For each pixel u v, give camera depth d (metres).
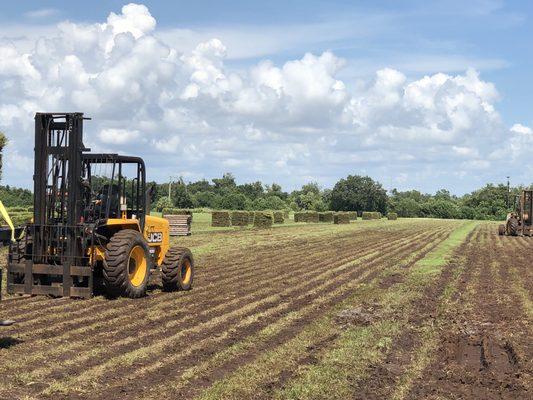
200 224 49.59
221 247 27.56
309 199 109.31
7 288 12.48
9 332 9.51
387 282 16.27
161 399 6.58
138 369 7.67
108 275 12.33
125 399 6.59
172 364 7.91
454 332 10.08
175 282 14.09
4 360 8.00
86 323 10.30
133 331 9.77
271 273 18.19
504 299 13.48
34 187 12.47
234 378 7.24
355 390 6.95
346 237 37.00
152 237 14.05
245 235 36.78
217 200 97.50
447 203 111.75
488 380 7.47
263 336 9.52
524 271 19.20
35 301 12.13
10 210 32.91
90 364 7.89
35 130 12.46
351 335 9.58
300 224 58.31
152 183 14.00
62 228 12.40
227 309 11.91
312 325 10.35
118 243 12.44
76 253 12.30
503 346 9.30
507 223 40.09
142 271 13.16
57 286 12.39
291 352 8.46
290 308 12.16
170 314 11.23
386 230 46.81
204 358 8.24
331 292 14.38
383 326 10.34
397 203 116.06
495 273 18.55
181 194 94.44
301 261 21.94
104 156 12.83
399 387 7.09
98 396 6.67
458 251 27.14
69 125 12.34
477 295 14.04
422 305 12.66
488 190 113.75
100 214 12.79
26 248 12.49
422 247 29.31
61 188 12.43
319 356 8.33
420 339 9.52
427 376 7.58
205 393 6.71
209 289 14.66
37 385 7.04
